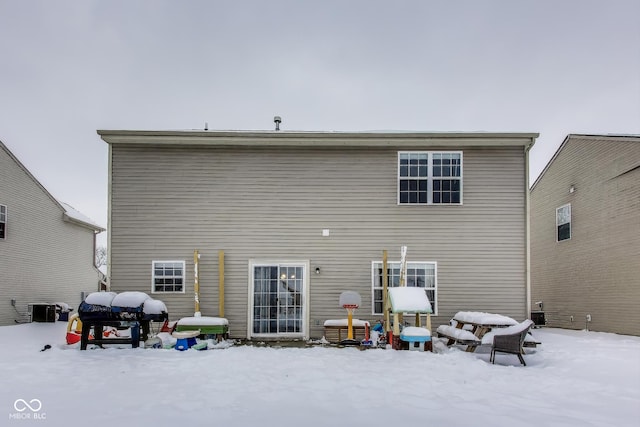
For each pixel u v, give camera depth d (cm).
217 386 592
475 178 1150
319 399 536
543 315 1594
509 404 523
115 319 887
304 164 1158
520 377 666
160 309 916
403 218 1145
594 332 1341
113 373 671
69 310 1653
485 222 1141
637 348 938
